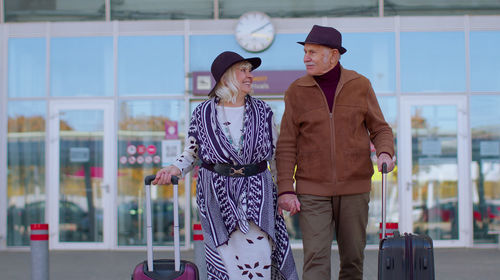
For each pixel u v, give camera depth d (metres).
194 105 9.41
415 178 9.31
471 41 9.36
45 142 9.50
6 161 9.52
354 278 4.09
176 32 9.42
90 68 9.50
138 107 9.42
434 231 9.27
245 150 3.56
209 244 3.55
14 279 6.89
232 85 3.60
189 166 3.71
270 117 3.70
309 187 3.87
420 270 3.27
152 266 3.32
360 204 3.91
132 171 9.39
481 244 9.27
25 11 9.69
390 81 9.35
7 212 9.52
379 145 3.85
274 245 3.67
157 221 9.35
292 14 9.46
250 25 9.26
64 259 8.41
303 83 3.94
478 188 9.30
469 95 9.33
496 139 9.30
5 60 9.57
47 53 9.52
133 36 9.47
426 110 9.35
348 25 9.37
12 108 9.55
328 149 3.85
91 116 9.47
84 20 9.61
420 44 9.37
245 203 3.53
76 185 9.45
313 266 3.84
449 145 9.32
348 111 3.87
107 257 8.59
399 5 9.47
